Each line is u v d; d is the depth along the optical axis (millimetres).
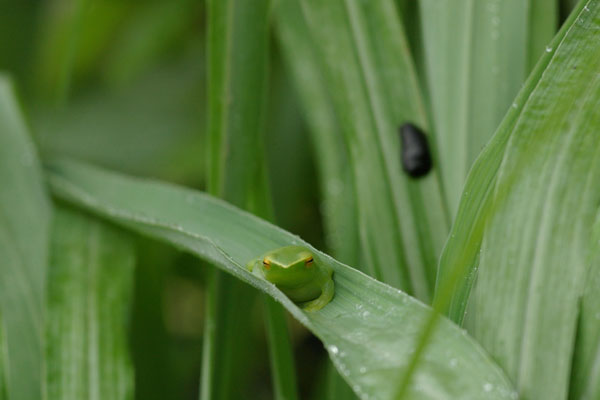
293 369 567
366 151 574
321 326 496
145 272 625
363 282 507
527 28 571
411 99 575
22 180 637
